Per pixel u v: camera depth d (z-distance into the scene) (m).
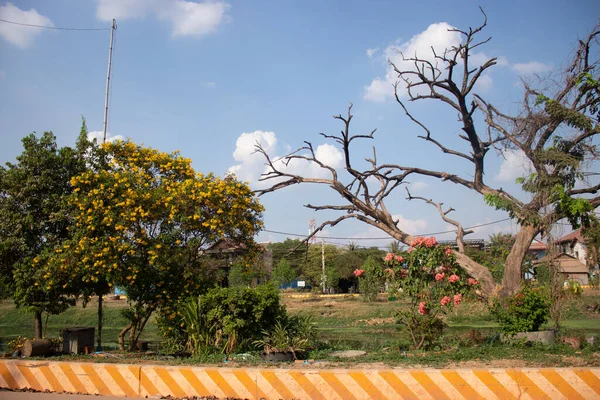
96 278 12.20
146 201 12.84
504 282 15.58
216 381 8.23
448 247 12.07
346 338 23.20
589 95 14.77
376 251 68.06
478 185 17.00
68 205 12.70
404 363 9.06
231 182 13.91
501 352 9.79
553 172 14.46
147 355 11.53
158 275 13.18
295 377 7.95
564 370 7.39
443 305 11.58
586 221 14.48
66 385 8.91
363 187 17.17
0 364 9.33
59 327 34.75
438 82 16.33
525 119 14.80
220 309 11.35
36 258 12.29
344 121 16.44
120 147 14.20
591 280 25.73
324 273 59.94
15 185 12.71
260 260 15.99
